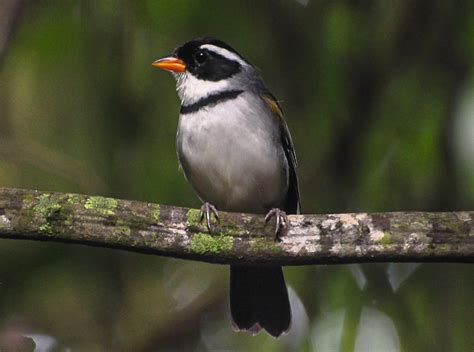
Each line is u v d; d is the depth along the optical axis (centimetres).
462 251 800
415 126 1047
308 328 1020
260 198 1019
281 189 1012
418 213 809
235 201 1021
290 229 812
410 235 802
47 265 1052
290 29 1112
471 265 1010
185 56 1020
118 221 804
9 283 1044
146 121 1086
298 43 1114
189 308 1154
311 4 1116
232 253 815
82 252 1062
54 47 1076
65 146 1085
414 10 1080
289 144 1023
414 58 1079
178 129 991
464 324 998
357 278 1030
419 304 1012
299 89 1113
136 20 1073
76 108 1088
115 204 807
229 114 967
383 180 1060
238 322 996
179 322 1145
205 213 813
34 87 1082
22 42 1072
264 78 1118
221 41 1025
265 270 1000
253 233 815
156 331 1125
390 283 1025
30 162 1052
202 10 1077
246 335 1128
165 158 1074
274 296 998
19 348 1051
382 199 1061
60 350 1067
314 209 1092
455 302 1002
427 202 1041
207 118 970
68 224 798
